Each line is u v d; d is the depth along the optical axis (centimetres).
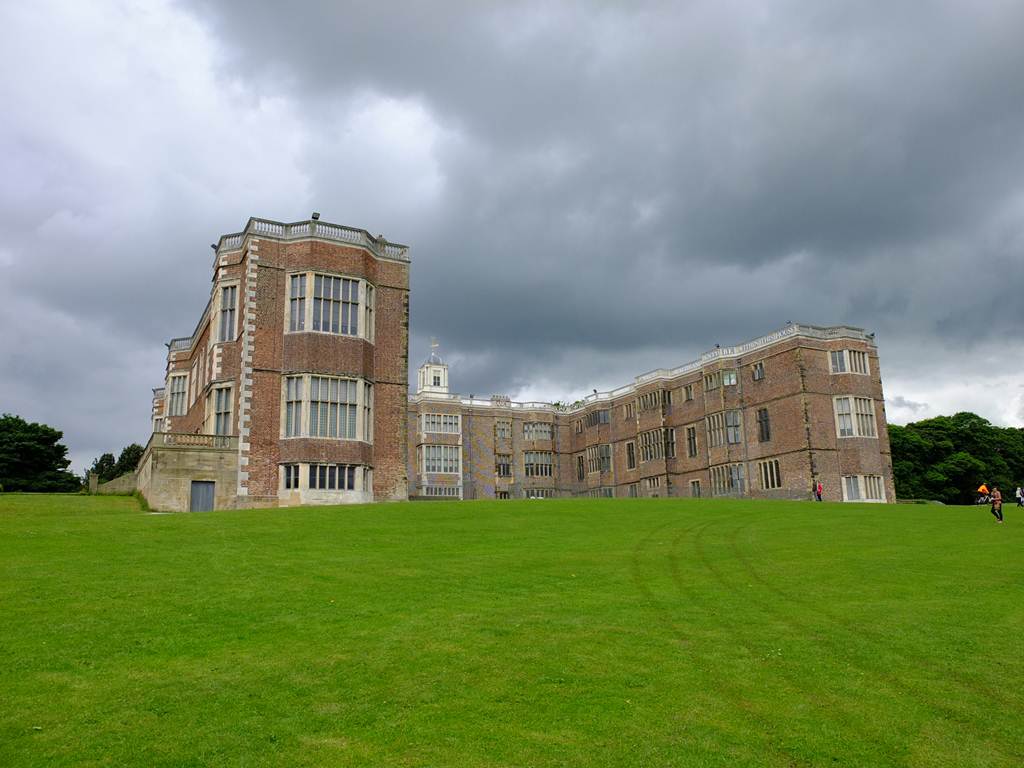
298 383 4459
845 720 1073
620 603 1694
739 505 3947
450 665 1280
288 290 4569
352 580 1908
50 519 2902
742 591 1816
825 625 1512
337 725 1051
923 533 2806
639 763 952
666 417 8056
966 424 8800
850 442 6288
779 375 6575
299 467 4338
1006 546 2466
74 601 1631
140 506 4316
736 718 1079
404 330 4962
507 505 3803
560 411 10294
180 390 6619
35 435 7981
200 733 1018
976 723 1063
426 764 946
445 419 9094
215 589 1775
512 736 1022
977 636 1434
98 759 944
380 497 4659
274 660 1296
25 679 1188
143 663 1272
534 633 1457
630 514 3416
